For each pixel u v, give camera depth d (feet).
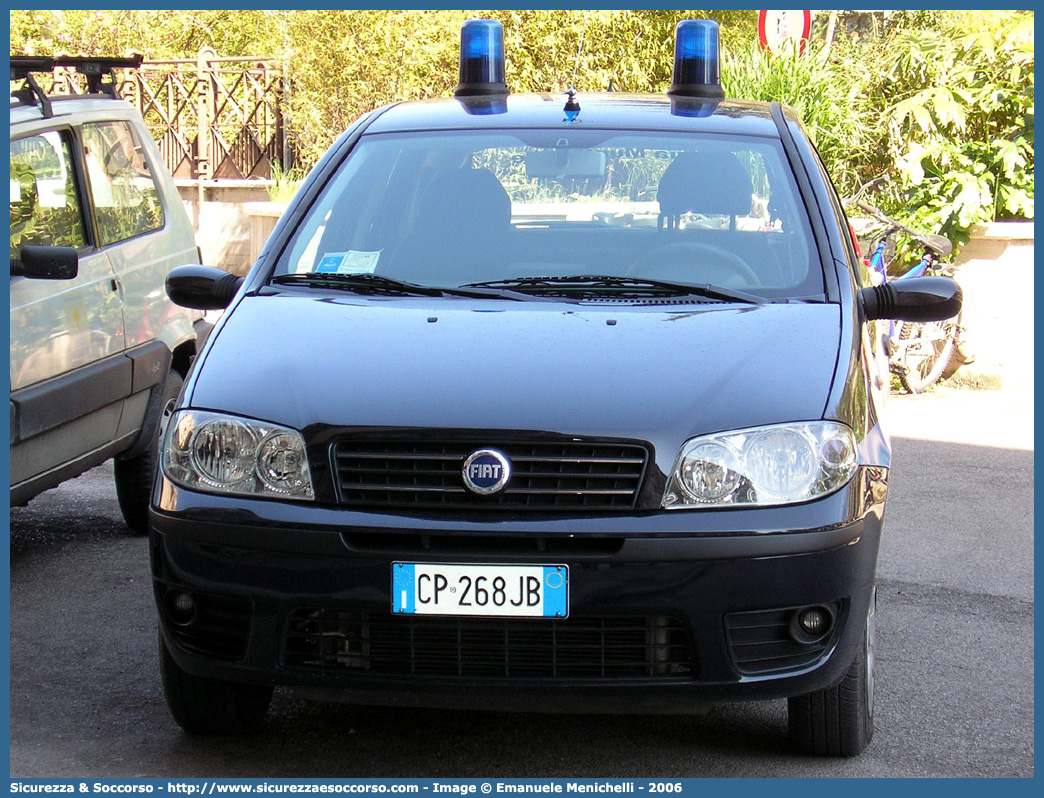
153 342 29.40
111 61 30.09
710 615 15.34
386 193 21.86
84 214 27.71
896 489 33.94
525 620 15.37
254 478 16.02
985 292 48.88
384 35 59.47
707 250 20.40
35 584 25.79
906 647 22.84
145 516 29.40
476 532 15.29
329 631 15.84
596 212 21.35
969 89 52.44
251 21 79.97
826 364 17.15
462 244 20.84
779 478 15.71
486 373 16.57
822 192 21.35
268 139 65.16
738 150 22.12
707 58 25.93
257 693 18.65
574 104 23.65
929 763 18.02
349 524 15.49
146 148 31.50
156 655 21.93
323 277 20.11
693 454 15.61
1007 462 36.88
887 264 50.01
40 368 24.84
